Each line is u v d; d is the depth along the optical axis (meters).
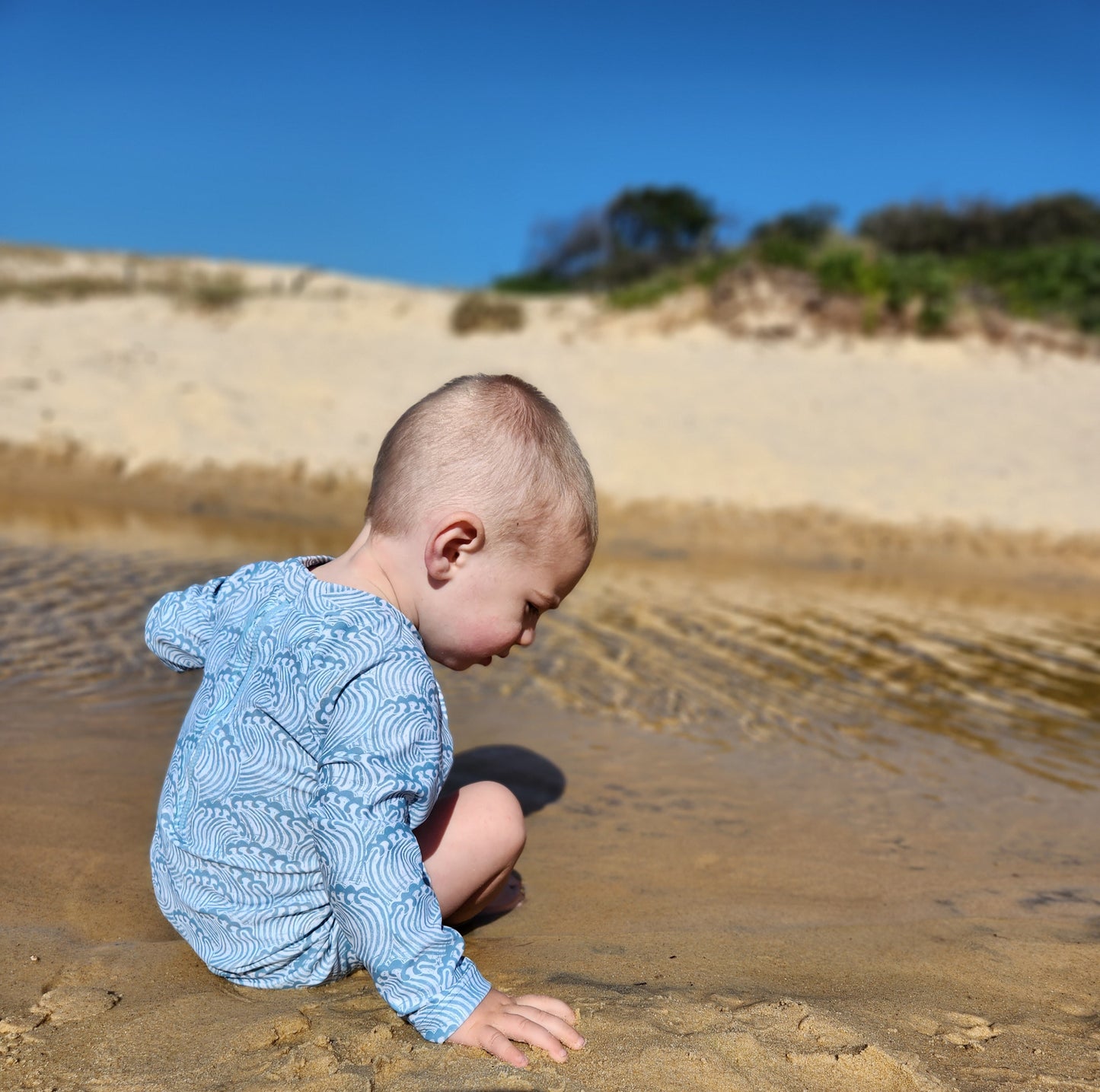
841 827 2.34
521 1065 1.29
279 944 1.51
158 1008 1.45
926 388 10.12
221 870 1.50
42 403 8.63
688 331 12.46
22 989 1.49
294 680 1.43
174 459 7.67
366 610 1.46
